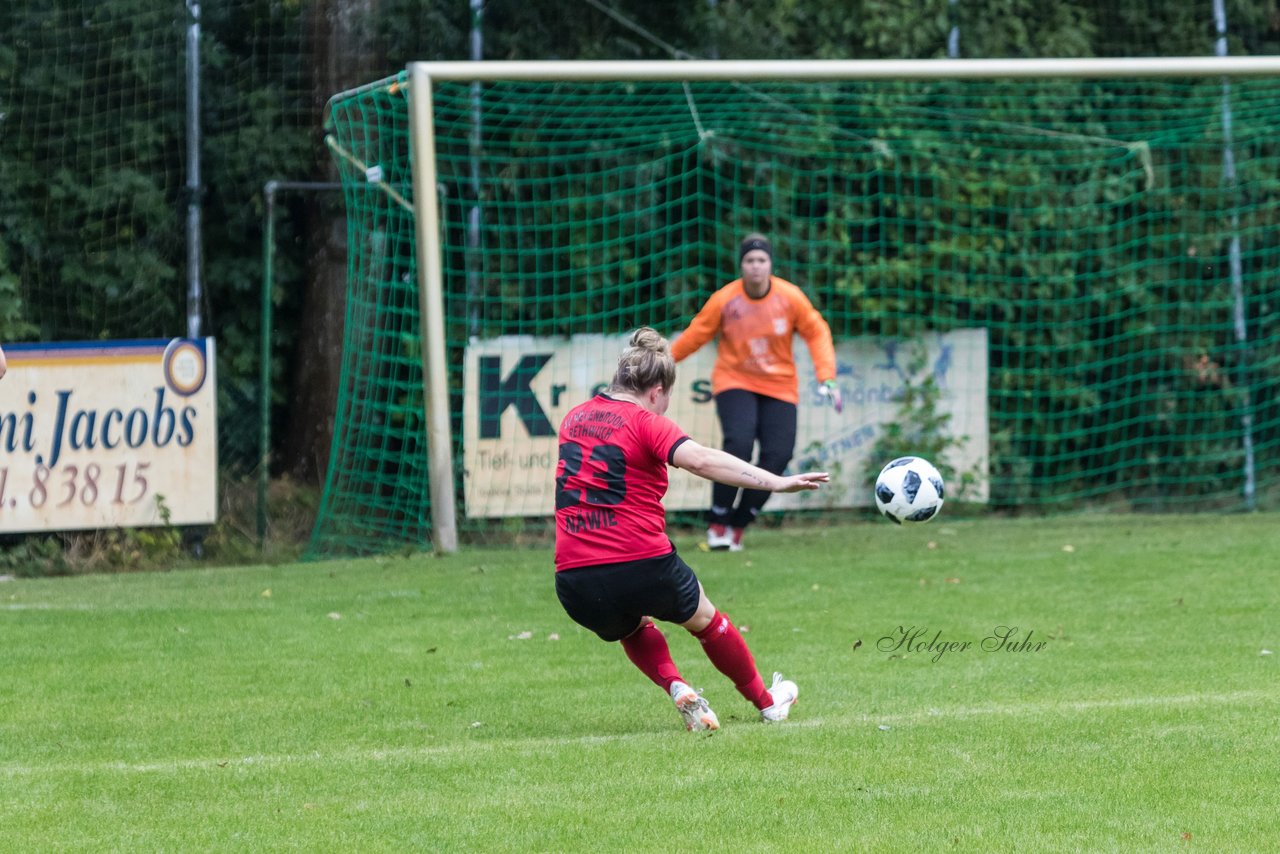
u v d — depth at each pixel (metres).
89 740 21.02
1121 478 52.25
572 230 48.84
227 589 35.91
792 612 30.48
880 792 16.67
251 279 50.31
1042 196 50.53
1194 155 51.31
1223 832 15.06
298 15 50.47
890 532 44.41
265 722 21.97
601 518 19.77
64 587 37.44
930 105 50.75
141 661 26.91
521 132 49.34
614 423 19.94
